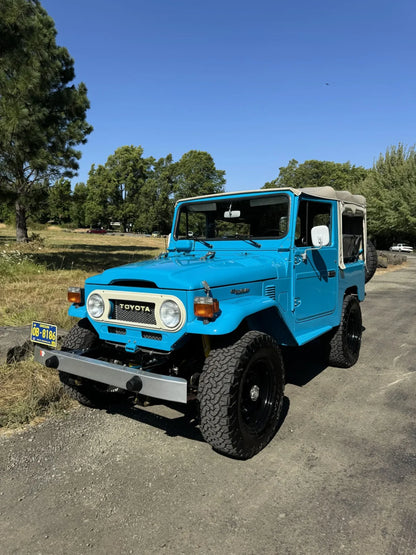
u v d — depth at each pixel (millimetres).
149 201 66875
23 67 11172
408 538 2189
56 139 15672
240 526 2285
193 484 2668
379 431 3426
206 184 55500
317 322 4273
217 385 2729
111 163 71250
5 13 11195
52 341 3238
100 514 2377
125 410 3762
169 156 70688
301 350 5809
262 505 2461
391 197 43281
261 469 2848
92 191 70688
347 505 2461
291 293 3773
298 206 3824
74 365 3049
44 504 2463
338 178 58531
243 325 3270
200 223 4469
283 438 3299
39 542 2164
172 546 2139
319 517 2357
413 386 4469
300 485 2662
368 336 6730
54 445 3131
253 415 3094
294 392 4277
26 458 2947
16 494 2553
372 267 5770
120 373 2797
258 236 4008
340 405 3957
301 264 3904
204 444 3186
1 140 10969
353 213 5086
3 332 4836
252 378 3053
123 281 3234
